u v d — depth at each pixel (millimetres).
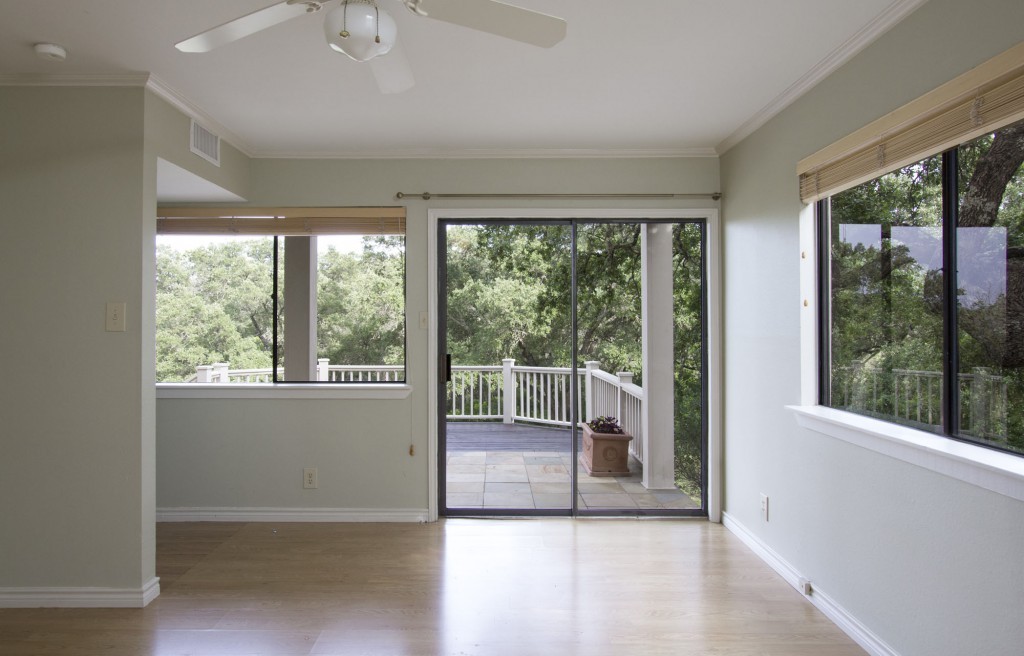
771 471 2912
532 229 3734
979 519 1641
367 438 3625
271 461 3611
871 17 2035
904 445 1896
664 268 3719
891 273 2131
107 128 2514
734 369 3391
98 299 2516
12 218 2504
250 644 2191
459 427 3754
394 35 1699
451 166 3639
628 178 3623
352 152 3609
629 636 2248
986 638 1624
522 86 2633
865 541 2158
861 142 2156
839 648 2160
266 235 3617
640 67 2436
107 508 2512
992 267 1686
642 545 3203
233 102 2816
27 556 2502
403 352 3703
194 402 3615
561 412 3742
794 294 2676
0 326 2498
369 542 3248
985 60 1647
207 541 3256
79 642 2205
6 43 2203
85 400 2512
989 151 1689
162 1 1913
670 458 3727
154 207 2607
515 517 3703
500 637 2242
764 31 2133
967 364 1787
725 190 3520
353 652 2139
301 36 2156
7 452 2500
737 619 2377
